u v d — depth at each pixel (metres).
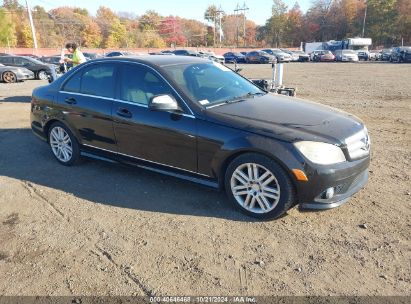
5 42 71.25
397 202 4.01
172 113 4.02
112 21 101.12
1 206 4.15
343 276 2.87
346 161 3.50
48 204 4.17
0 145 6.50
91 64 4.90
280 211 3.55
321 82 17.19
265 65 35.34
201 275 2.91
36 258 3.18
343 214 3.77
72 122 5.00
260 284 2.80
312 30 98.50
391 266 2.96
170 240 3.39
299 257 3.10
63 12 97.62
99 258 3.16
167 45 112.75
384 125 7.60
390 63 34.91
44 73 20.23
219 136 3.70
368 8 82.50
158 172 4.34
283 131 3.49
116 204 4.11
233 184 3.77
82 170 5.15
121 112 4.41
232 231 3.51
